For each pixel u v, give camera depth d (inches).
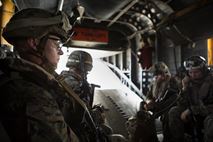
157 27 323.3
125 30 411.8
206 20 239.6
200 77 130.7
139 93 401.7
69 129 41.7
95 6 256.5
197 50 277.6
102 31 407.2
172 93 156.2
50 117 37.2
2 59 42.5
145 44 370.0
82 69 116.4
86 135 53.6
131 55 423.5
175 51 312.0
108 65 486.0
